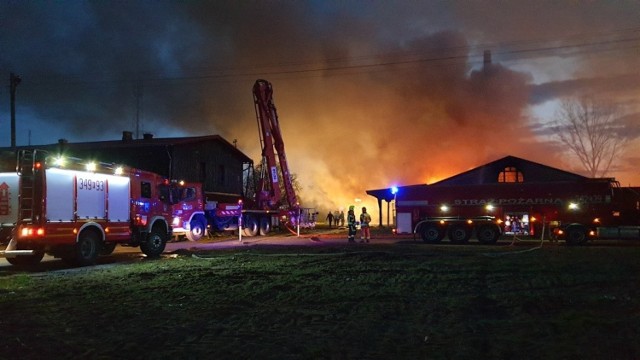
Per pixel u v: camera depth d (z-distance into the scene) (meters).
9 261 16.33
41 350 6.42
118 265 16.14
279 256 18.17
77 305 9.35
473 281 12.01
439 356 6.06
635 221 25.05
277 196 36.12
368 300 9.71
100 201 16.78
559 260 16.47
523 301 9.31
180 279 12.56
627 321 7.64
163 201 19.95
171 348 6.50
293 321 8.01
